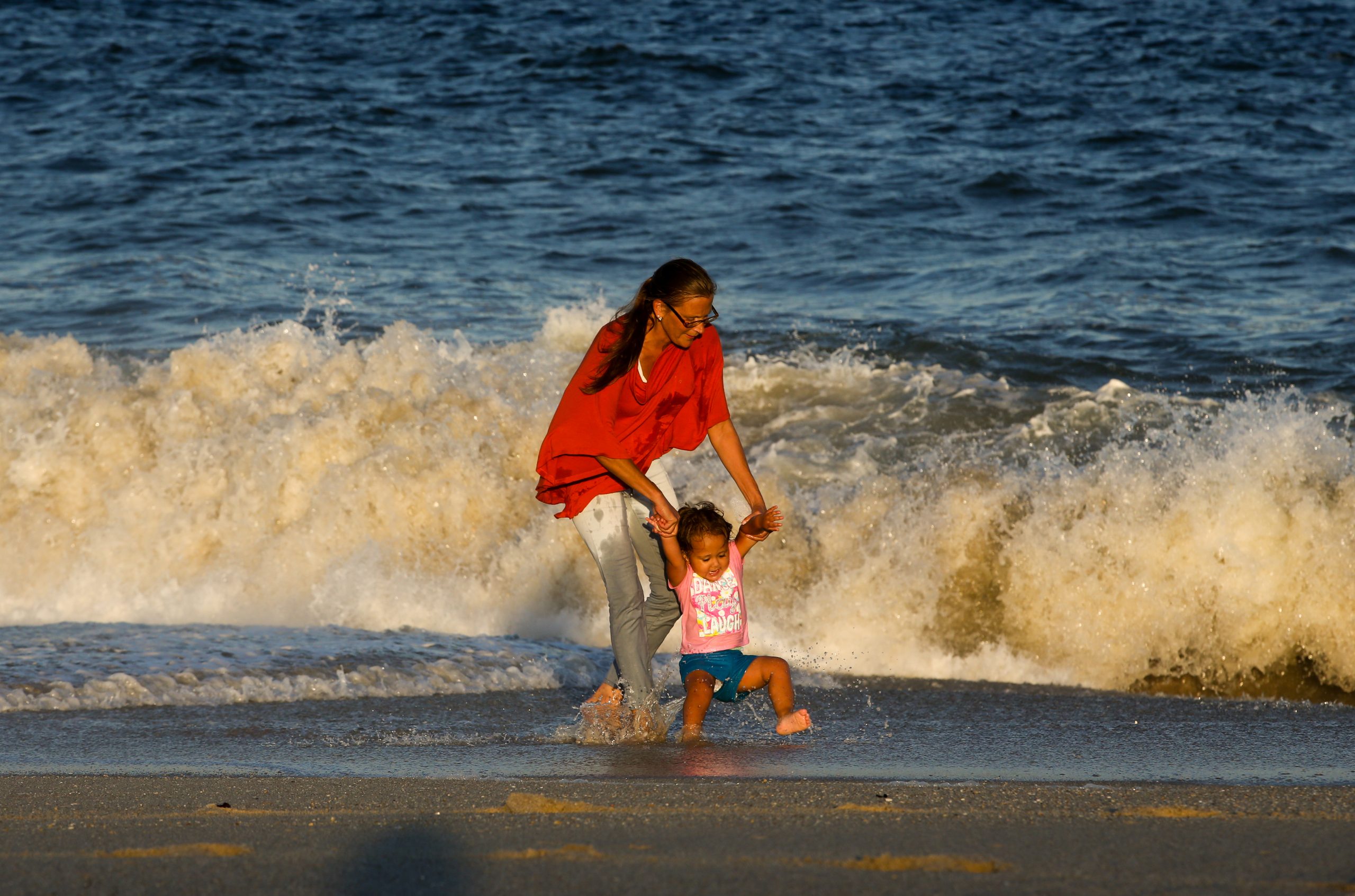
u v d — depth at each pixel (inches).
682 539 679.1
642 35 3661.4
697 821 438.9
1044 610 951.6
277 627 979.9
